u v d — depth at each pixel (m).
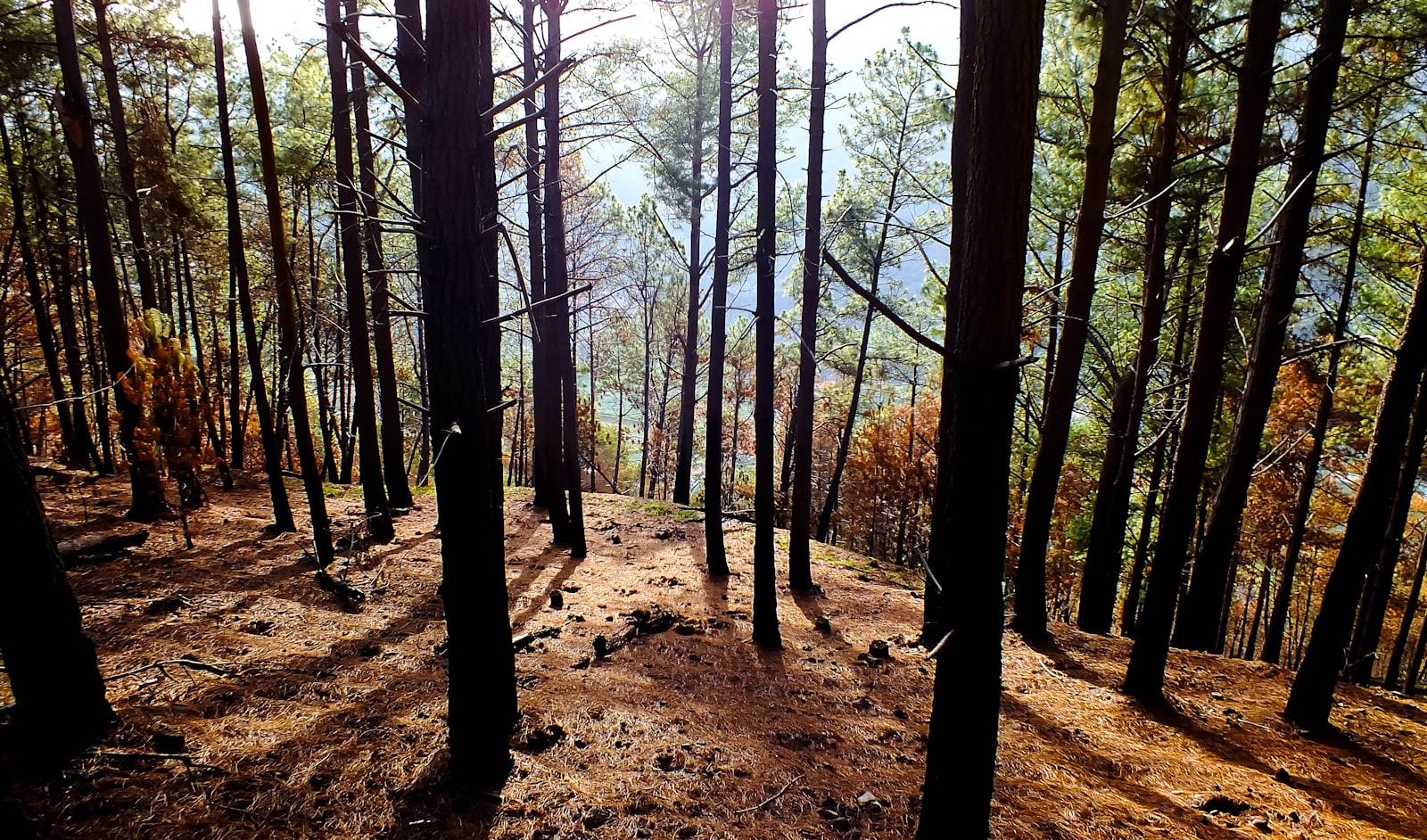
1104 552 8.66
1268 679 6.35
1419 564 11.01
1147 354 7.92
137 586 6.04
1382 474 4.89
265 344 20.08
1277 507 14.31
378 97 9.61
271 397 19.62
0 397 3.13
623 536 11.09
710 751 4.41
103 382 13.06
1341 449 13.23
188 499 9.12
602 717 4.72
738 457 29.58
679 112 14.37
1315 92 6.56
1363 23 7.21
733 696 5.40
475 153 3.27
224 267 14.31
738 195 13.73
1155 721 5.36
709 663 6.04
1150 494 10.85
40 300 12.12
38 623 3.23
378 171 12.12
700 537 11.34
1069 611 20.52
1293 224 6.83
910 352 17.31
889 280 15.12
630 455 36.53
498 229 3.45
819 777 4.21
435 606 6.68
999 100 2.44
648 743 4.43
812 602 8.38
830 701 5.47
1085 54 7.61
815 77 8.07
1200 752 4.90
